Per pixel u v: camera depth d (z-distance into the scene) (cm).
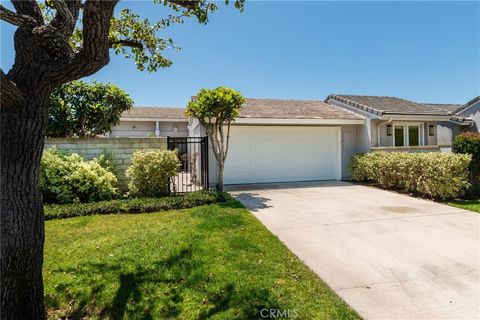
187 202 744
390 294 330
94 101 990
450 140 1625
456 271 388
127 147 895
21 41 256
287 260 413
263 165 1194
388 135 1293
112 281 346
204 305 299
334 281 360
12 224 248
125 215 659
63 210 652
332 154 1282
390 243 493
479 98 1534
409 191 954
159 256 412
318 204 791
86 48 253
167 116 2000
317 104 1495
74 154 809
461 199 849
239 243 465
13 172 248
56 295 318
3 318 247
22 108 250
